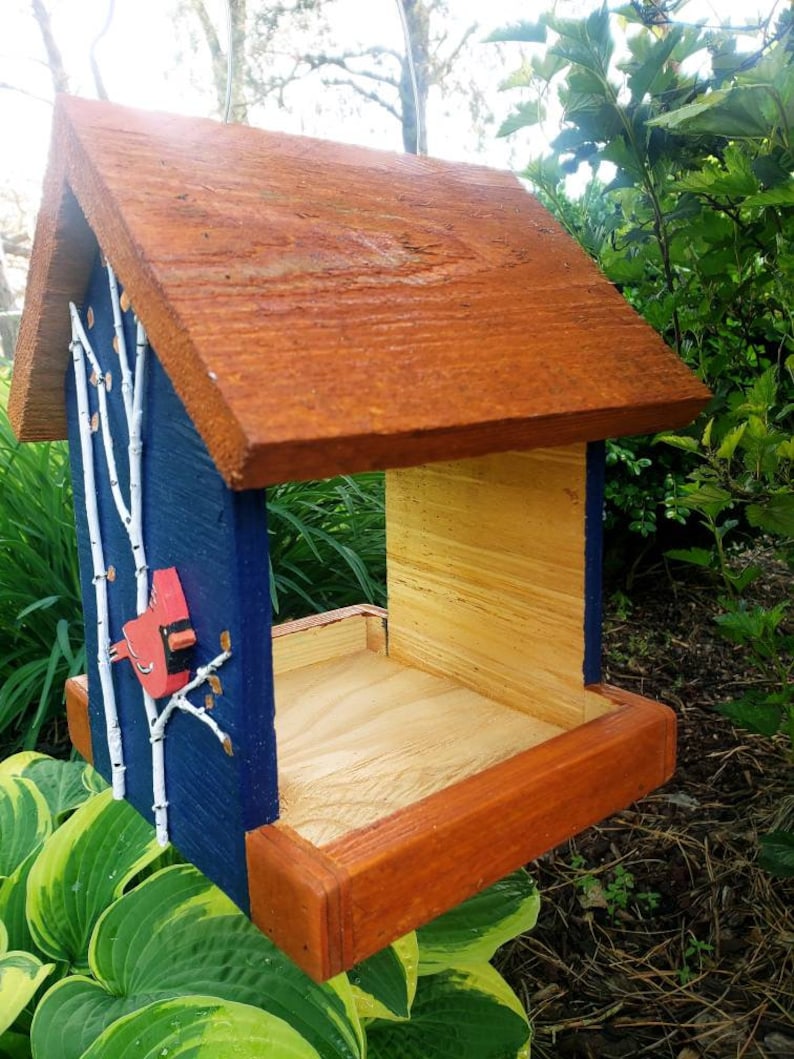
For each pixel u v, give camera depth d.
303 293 0.63
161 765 0.78
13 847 1.22
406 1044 1.05
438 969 1.13
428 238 0.79
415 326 0.66
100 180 0.64
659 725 0.86
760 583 2.51
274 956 0.93
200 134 0.77
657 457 2.15
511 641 1.01
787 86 0.93
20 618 1.62
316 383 0.56
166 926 0.98
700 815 1.65
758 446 0.96
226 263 0.62
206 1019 0.82
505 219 0.91
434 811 0.68
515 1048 1.05
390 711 1.02
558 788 0.76
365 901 0.60
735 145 1.04
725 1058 1.17
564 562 0.92
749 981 1.29
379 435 0.55
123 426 0.77
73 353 0.84
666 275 1.19
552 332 0.76
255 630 0.63
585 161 1.26
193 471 0.65
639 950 1.38
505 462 0.97
